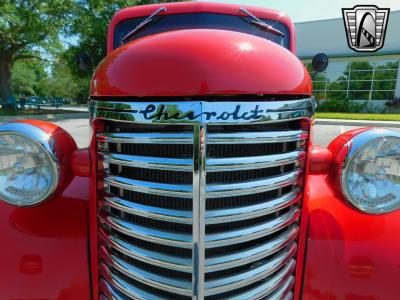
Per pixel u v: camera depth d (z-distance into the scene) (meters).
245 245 1.43
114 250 1.52
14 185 1.43
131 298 1.45
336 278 1.53
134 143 1.31
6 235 1.59
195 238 1.27
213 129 1.22
